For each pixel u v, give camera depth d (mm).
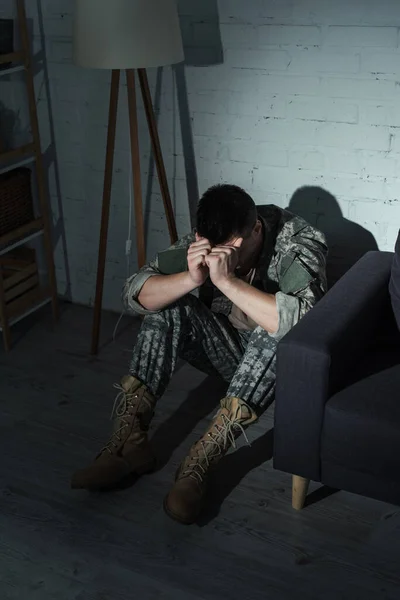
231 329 2361
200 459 2078
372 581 1852
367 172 2561
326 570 1888
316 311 1952
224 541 1985
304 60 2506
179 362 2844
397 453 1772
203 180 2830
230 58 2607
